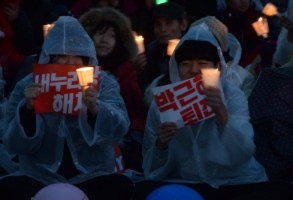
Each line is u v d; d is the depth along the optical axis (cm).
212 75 1041
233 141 1067
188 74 1115
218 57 1120
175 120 1085
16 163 1311
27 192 1079
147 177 1141
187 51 1109
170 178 1140
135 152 1442
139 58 1533
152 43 1664
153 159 1128
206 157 1098
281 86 1195
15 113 1116
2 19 1630
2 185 1098
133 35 1498
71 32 1120
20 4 1780
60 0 1914
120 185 1096
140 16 1838
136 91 1486
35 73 1098
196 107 1083
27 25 1677
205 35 1115
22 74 1544
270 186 1082
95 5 1842
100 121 1088
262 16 1822
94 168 1123
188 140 1115
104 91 1137
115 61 1496
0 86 1427
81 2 1847
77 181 1111
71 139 1109
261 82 1216
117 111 1109
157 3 1825
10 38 1627
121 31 1489
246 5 1812
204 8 1905
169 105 1089
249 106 1203
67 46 1112
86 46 1121
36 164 1119
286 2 2098
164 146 1108
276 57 1555
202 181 1111
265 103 1198
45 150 1117
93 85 1081
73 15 1809
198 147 1107
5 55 1600
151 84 1477
